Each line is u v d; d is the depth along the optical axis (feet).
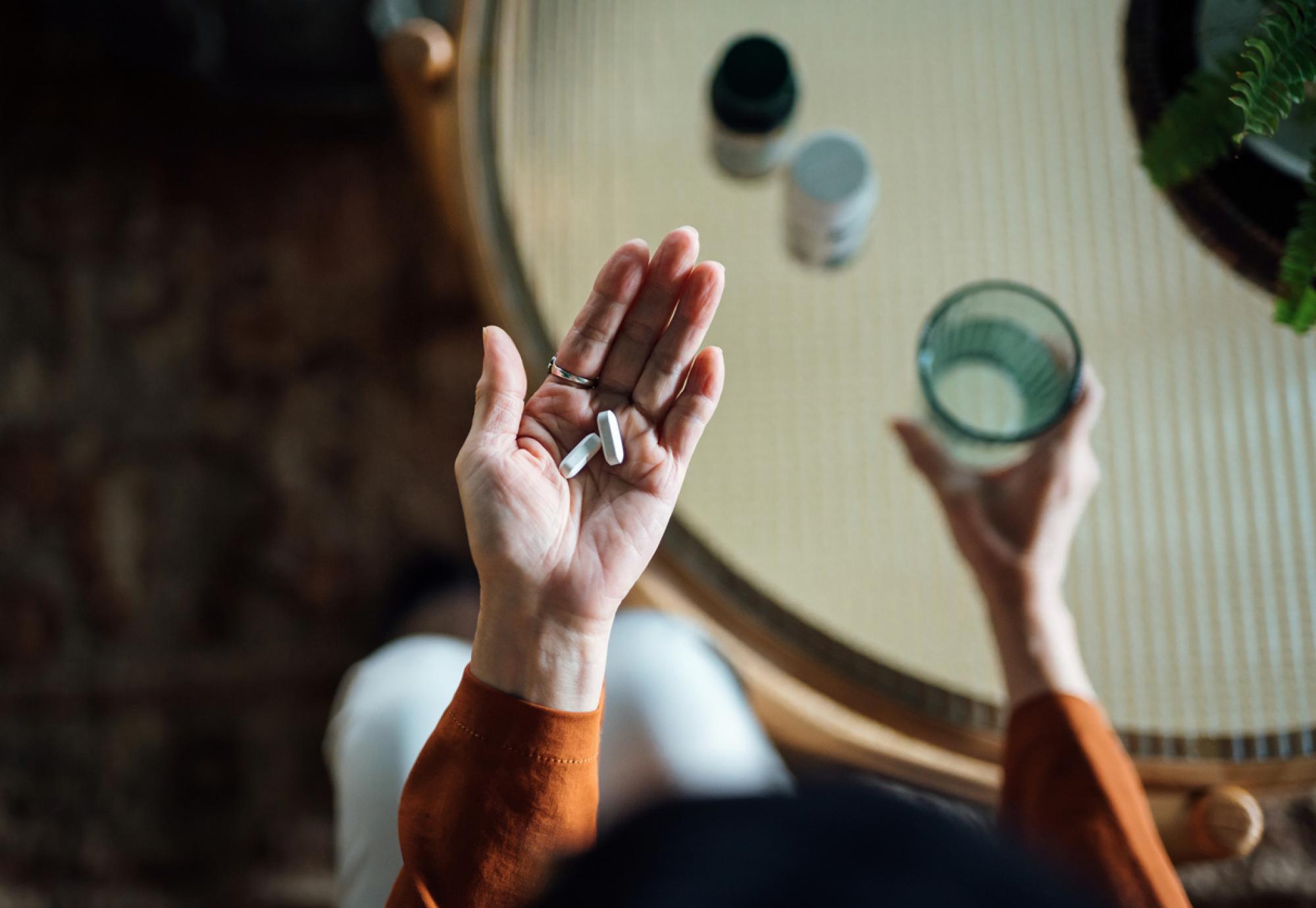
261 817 4.43
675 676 3.10
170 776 4.48
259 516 4.71
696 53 3.30
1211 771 2.99
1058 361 2.85
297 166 5.02
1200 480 3.08
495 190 3.25
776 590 3.11
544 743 2.43
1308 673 3.02
